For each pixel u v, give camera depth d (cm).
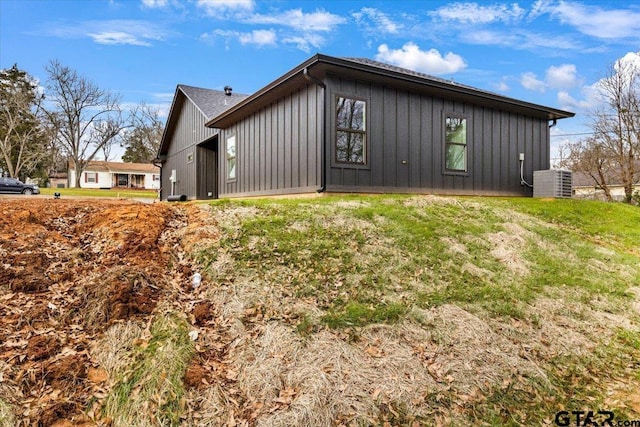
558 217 833
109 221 437
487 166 974
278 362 282
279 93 838
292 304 348
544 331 389
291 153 826
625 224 859
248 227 468
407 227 558
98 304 299
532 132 1069
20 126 3275
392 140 812
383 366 297
